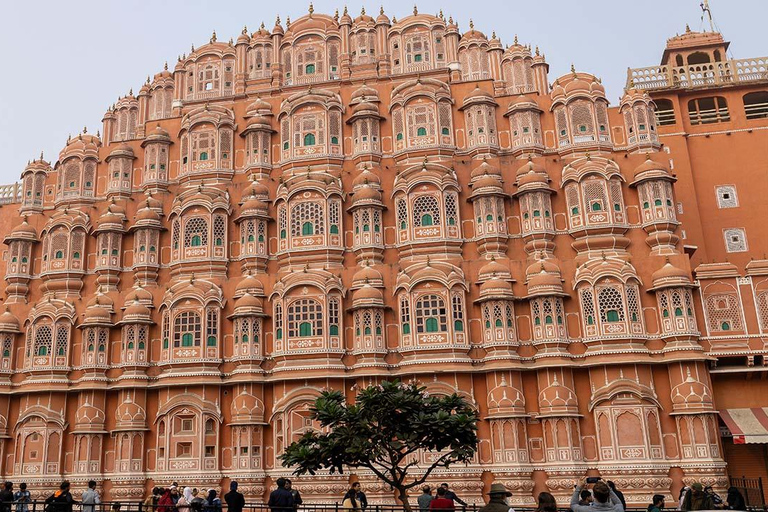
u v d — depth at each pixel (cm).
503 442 3794
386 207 4419
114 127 5588
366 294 4088
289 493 2295
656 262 4025
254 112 4831
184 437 4075
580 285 4006
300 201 4412
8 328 4462
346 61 4953
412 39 4988
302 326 4122
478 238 4256
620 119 4572
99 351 4325
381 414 2311
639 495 3638
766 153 4872
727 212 4788
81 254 4641
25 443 4231
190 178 4750
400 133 4656
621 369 3822
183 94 5112
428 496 2406
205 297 4266
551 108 4641
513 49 5206
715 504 2378
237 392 4103
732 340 3903
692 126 5050
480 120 4609
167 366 4197
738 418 3803
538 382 3903
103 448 4188
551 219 4250
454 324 4006
